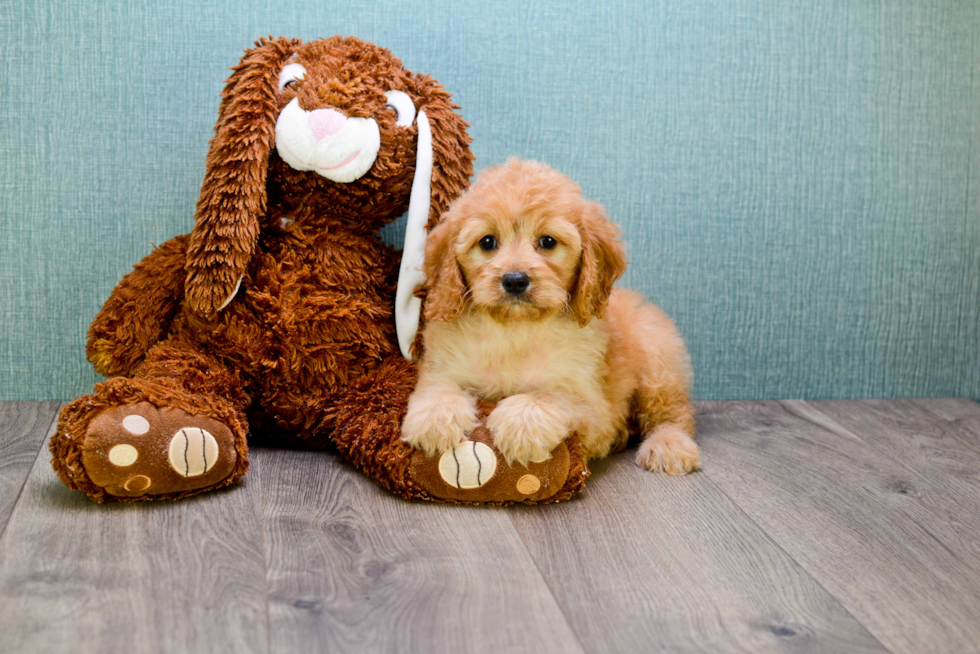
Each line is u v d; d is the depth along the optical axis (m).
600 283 1.66
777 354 2.30
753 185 2.22
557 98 2.12
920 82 2.25
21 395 2.06
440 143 1.76
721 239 2.22
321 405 1.75
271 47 1.71
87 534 1.34
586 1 2.10
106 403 1.44
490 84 2.09
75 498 1.47
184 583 1.20
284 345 1.71
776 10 2.17
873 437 2.02
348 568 1.28
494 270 1.57
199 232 1.67
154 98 1.99
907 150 2.27
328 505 1.52
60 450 1.41
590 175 2.16
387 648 1.07
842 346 2.33
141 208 2.03
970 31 2.24
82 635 1.06
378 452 1.59
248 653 1.04
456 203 1.67
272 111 1.67
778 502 1.61
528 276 1.54
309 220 1.76
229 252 1.65
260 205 1.70
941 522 1.54
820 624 1.17
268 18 2.00
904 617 1.20
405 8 2.04
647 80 2.14
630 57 2.13
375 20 2.03
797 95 2.20
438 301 1.64
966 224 2.32
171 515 1.43
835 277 2.29
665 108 2.16
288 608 1.15
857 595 1.26
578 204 1.64
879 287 2.31
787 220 2.24
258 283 1.72
